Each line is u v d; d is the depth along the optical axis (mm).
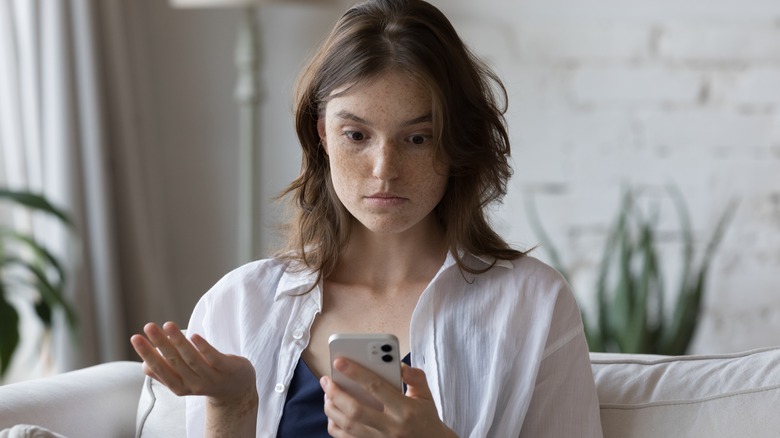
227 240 3410
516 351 1355
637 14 3043
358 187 1275
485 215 1500
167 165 3424
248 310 1452
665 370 1504
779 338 3018
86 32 2984
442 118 1246
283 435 1356
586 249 3100
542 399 1354
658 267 2814
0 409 1430
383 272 1438
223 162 3398
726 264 3029
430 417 1111
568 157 3102
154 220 3303
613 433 1446
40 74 2938
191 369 1165
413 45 1245
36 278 2889
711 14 3008
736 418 1399
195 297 3445
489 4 3113
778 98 2984
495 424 1335
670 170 3057
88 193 3004
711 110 3025
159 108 3416
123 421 1626
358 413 1109
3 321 2514
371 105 1241
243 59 3170
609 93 3070
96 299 3018
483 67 1407
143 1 3391
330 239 1443
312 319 1409
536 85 3104
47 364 2977
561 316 1379
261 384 1393
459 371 1354
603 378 1517
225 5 2967
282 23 3312
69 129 2947
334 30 1338
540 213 3131
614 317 2775
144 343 1147
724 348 3037
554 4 3084
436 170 1275
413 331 1373
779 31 2969
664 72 3041
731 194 3025
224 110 3387
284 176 3348
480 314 1377
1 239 2678
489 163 1350
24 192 2617
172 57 3402
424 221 1431
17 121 2928
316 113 1393
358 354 1114
